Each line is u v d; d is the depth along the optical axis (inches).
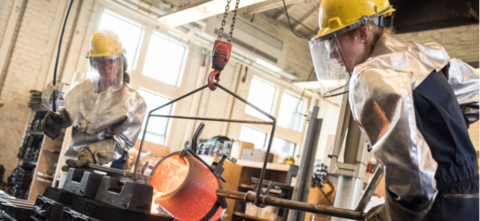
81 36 297.0
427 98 39.4
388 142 34.5
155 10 313.3
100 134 95.0
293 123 440.8
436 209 38.9
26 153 259.1
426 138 39.1
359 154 134.9
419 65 40.6
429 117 39.6
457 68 48.8
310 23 408.2
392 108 34.8
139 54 328.8
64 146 197.3
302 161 154.3
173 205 51.4
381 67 37.9
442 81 43.0
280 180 204.1
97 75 92.2
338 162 137.1
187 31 347.9
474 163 40.4
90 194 64.4
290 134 430.6
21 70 277.7
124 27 323.0
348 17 45.2
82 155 85.7
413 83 38.7
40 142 256.4
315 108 157.6
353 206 132.0
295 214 148.7
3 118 269.9
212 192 51.9
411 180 33.6
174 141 350.0
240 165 195.5
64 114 97.3
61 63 291.0
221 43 52.4
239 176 194.4
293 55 416.2
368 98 36.3
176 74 355.3
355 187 133.1
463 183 39.0
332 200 161.8
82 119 95.1
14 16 275.9
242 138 394.0
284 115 432.1
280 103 426.0
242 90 390.6
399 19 155.1
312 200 156.9
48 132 98.7
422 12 149.9
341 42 46.8
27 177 249.4
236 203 187.5
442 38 339.9
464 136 39.6
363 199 45.6
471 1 141.7
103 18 310.5
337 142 139.2
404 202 35.3
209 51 366.0
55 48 290.4
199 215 51.6
